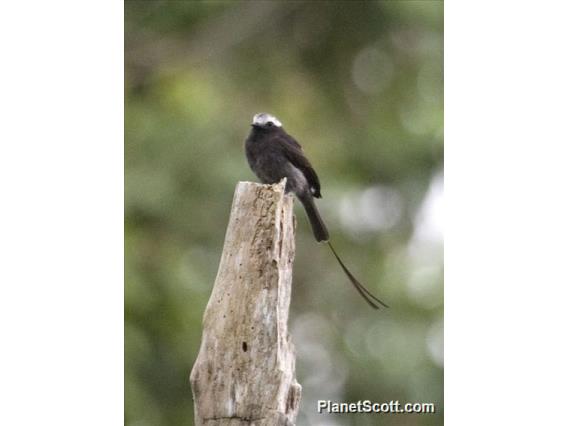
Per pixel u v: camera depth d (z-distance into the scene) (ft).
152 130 43.27
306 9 49.83
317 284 44.27
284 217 25.34
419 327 42.16
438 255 44.09
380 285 43.73
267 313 24.63
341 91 49.70
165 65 48.37
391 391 40.19
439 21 46.06
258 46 50.19
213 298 25.22
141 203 40.63
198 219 41.57
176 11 49.26
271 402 24.17
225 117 47.14
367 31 48.96
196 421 24.81
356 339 42.70
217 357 24.72
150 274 39.22
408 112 48.52
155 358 37.99
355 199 45.60
